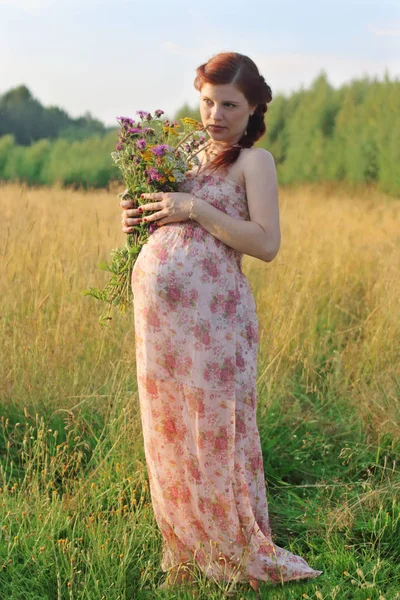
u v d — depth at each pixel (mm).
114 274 2723
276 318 4832
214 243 2445
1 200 8516
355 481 3506
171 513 2586
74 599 2488
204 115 2508
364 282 6320
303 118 22328
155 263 2443
